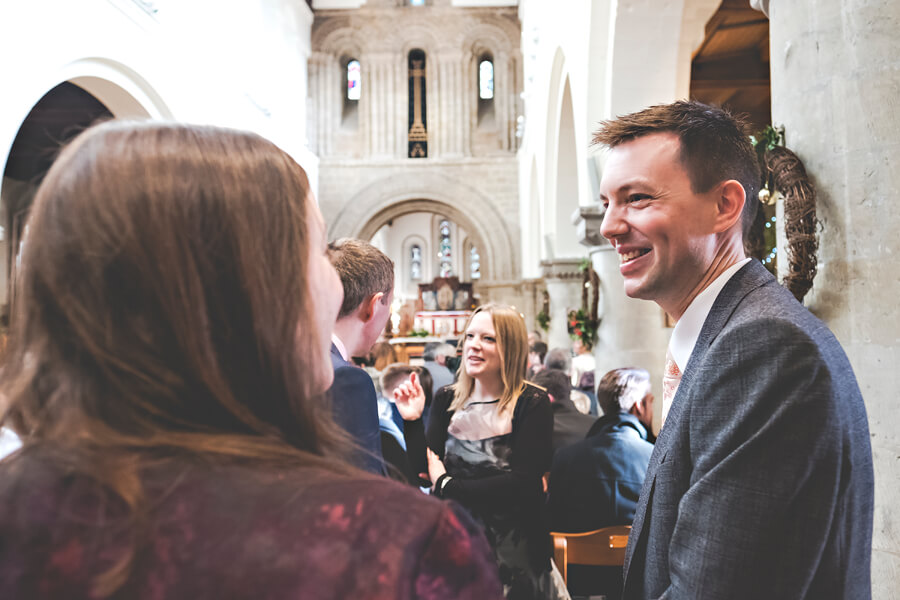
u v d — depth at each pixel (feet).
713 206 3.71
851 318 7.09
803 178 7.36
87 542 1.36
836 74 7.30
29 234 1.60
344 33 63.21
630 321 20.44
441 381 17.57
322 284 2.06
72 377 1.51
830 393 2.94
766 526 2.87
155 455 1.48
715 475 3.04
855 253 7.07
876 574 6.80
